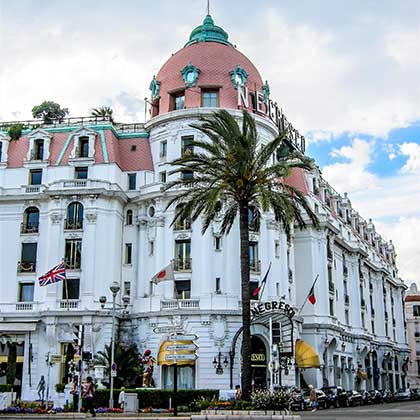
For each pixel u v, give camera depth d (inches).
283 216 1585.9
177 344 1375.5
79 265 2314.2
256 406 1267.2
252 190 1518.2
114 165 2410.2
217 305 2197.3
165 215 2358.5
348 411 1851.6
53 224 2358.5
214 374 2126.0
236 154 1501.0
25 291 2373.3
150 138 2529.5
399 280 4466.0
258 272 2321.6
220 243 2294.5
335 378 2807.6
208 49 2534.5
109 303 2297.0
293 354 2215.8
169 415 1395.2
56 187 2379.4
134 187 2485.2
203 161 1561.3
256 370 2215.8
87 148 2461.9
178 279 2273.6
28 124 2615.7
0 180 2460.6
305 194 2746.1
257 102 2509.8
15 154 2501.2
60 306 2271.2
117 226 2393.0
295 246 2726.4
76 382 1637.6
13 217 2431.1
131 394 1590.8
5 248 2404.0
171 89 2500.0
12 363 2165.4
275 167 1517.0
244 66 2551.7
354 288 3253.0
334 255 2987.2
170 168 2393.0
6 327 2256.4
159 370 2174.0
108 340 2230.6
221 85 2437.3
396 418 1339.8
